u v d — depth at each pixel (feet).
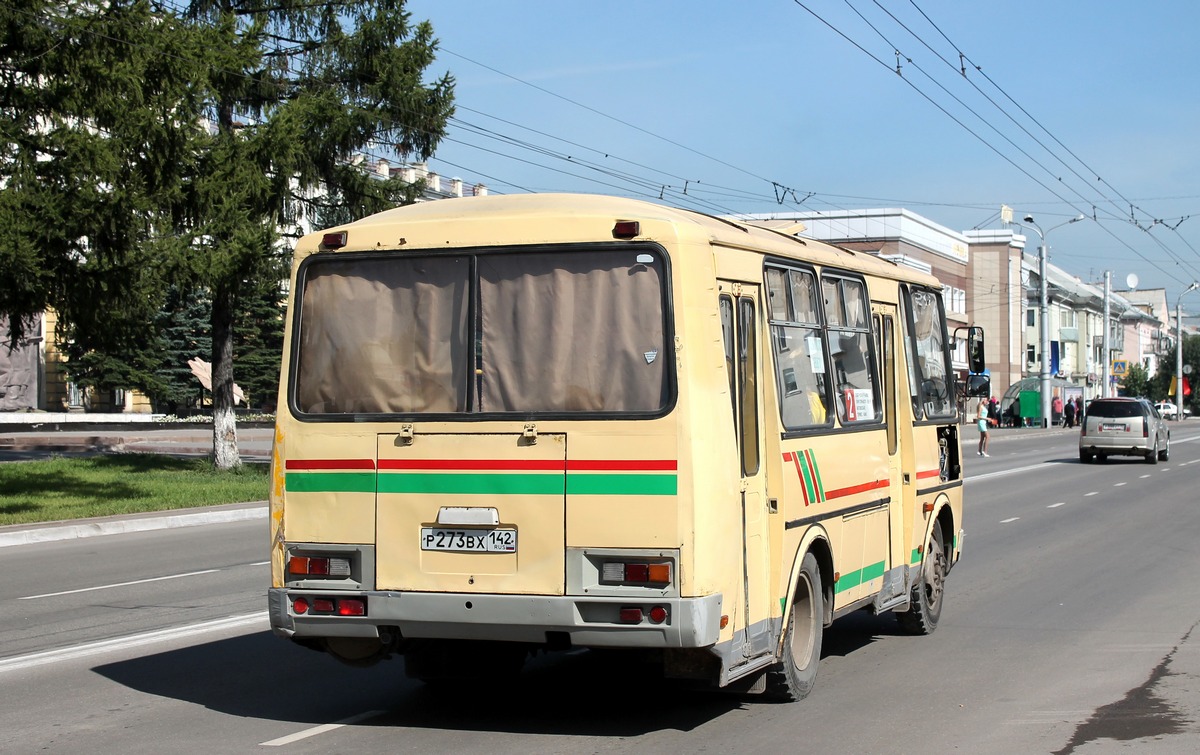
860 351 28.86
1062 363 313.32
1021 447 155.22
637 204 22.45
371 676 27.53
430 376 21.86
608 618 20.30
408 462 21.52
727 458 20.99
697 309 20.90
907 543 31.48
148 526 61.26
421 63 87.25
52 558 49.44
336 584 21.83
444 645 24.07
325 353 22.54
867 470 28.48
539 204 22.41
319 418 22.24
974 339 36.32
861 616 36.32
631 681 27.04
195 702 24.79
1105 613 36.17
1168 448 136.26
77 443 122.93
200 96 68.74
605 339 21.01
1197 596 38.99
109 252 62.64
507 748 21.22
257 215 78.89
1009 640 32.27
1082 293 339.16
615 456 20.52
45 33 58.65
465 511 21.11
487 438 21.15
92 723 22.99
